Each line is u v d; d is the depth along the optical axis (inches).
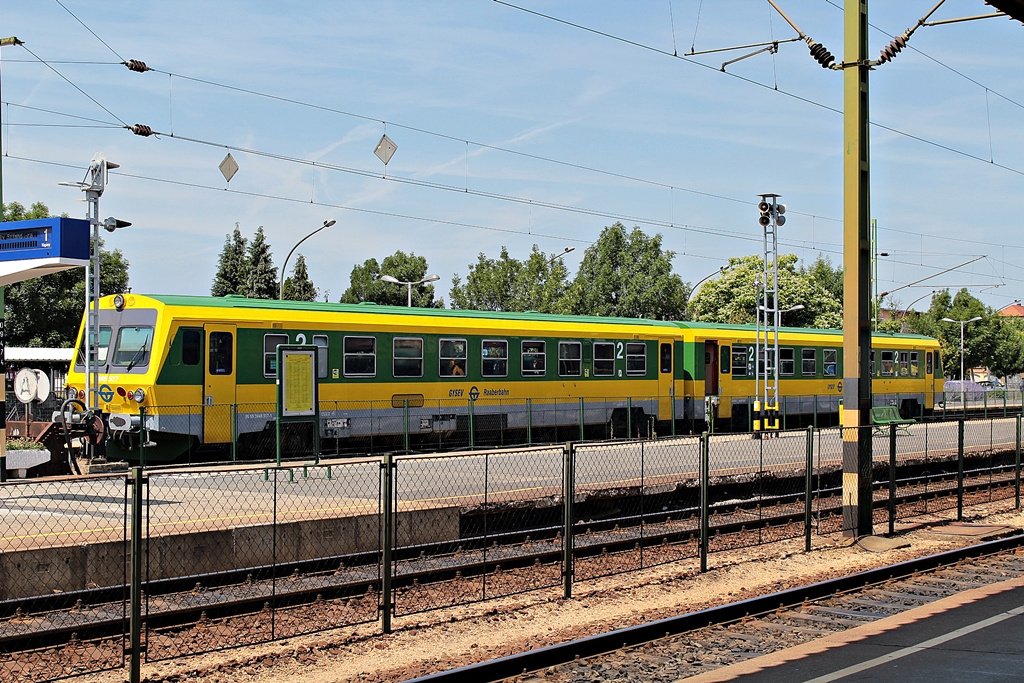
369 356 994.1
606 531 663.8
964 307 2967.5
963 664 350.0
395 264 3213.6
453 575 532.4
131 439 860.6
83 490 699.4
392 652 403.2
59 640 398.6
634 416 1253.7
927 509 827.4
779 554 618.2
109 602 445.4
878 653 367.6
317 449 791.1
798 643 394.0
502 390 1109.1
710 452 995.3
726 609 429.1
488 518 614.9
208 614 439.8
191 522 518.3
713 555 616.4
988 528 727.1
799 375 1512.1
